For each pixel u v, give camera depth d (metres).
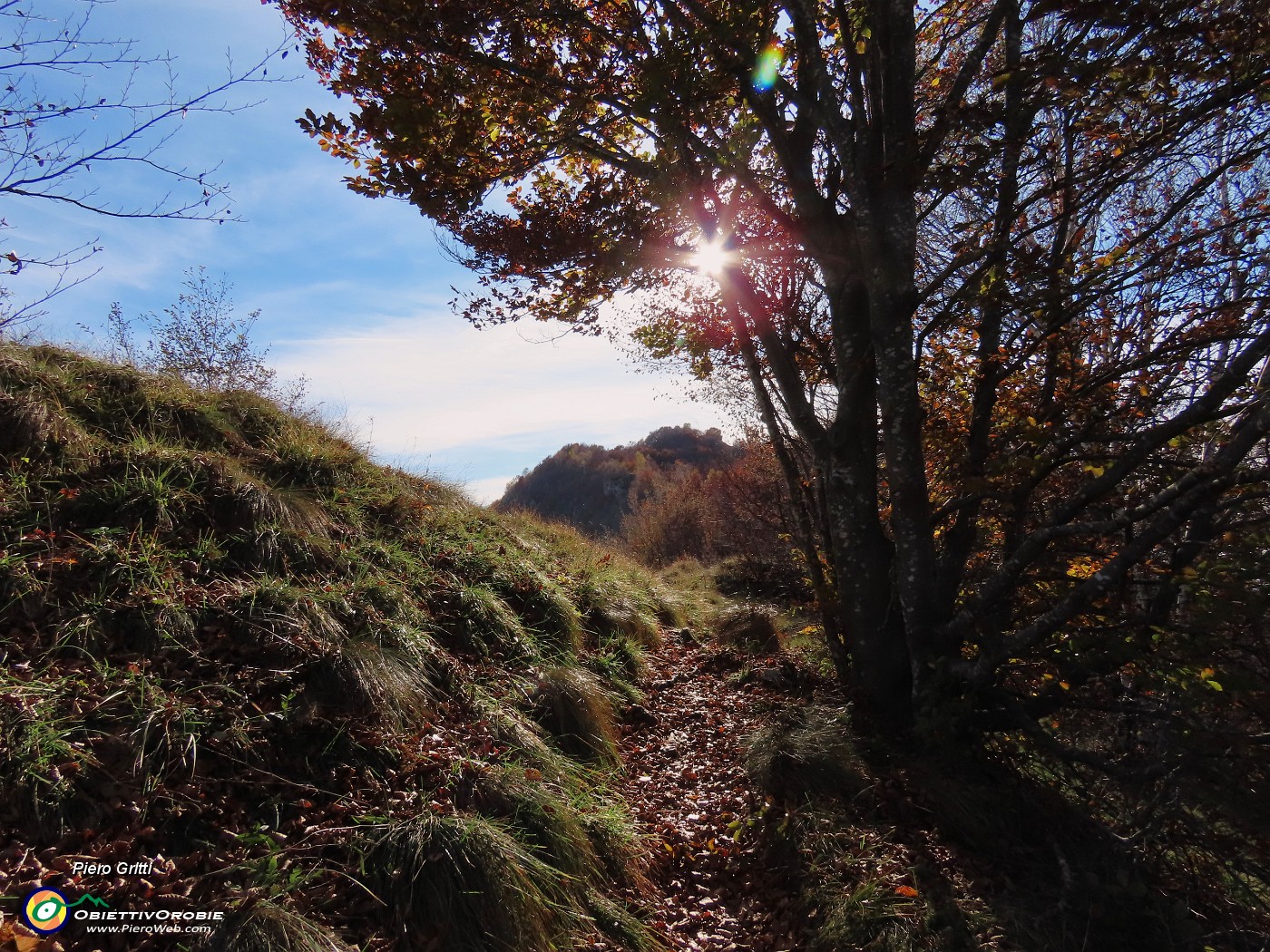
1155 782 4.07
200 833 3.01
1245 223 4.70
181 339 8.24
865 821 4.28
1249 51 4.05
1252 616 3.86
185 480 5.00
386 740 3.81
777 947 3.53
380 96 4.93
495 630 5.46
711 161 5.32
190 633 3.87
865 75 5.64
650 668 6.76
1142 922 3.65
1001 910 3.58
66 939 2.43
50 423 4.82
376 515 6.22
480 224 5.91
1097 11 3.96
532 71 5.09
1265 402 3.75
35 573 3.83
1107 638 4.41
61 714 3.14
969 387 5.91
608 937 3.39
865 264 5.04
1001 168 5.52
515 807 3.66
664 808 4.66
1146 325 5.47
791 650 8.26
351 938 2.82
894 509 5.14
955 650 5.08
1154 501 4.09
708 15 4.66
